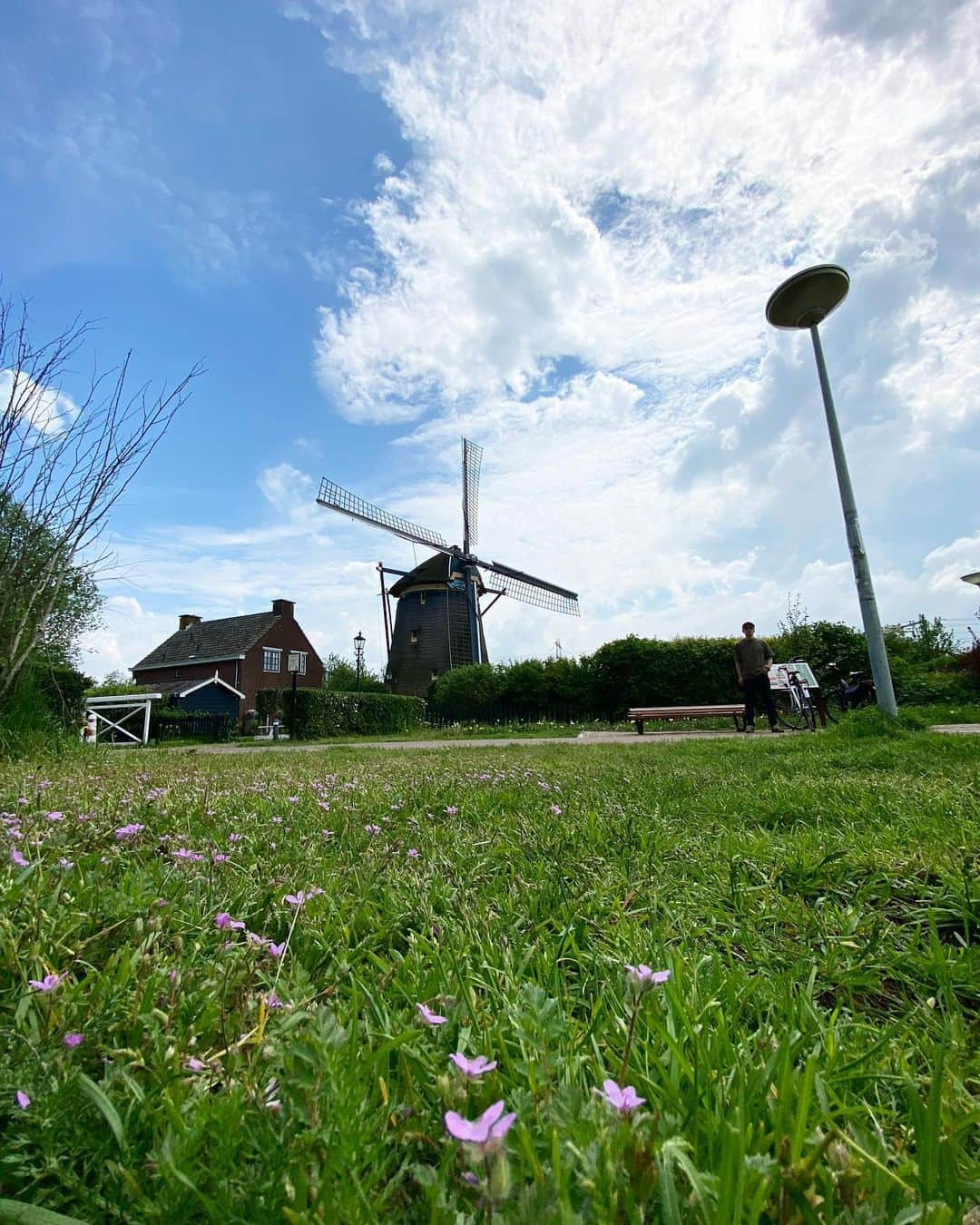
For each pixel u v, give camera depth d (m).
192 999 1.20
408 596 36.72
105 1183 0.83
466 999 1.29
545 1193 0.62
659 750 7.76
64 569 6.91
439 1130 0.88
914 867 2.34
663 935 1.75
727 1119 0.89
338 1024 1.06
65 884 1.86
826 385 9.45
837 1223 0.69
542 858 2.57
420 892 2.09
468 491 38.16
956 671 21.25
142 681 47.94
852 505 9.08
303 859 2.43
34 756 6.39
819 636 21.77
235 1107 0.85
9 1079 0.90
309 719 24.83
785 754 6.52
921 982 1.59
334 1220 0.67
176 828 2.87
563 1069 1.00
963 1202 0.76
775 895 2.15
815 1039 1.23
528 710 27.23
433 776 5.19
